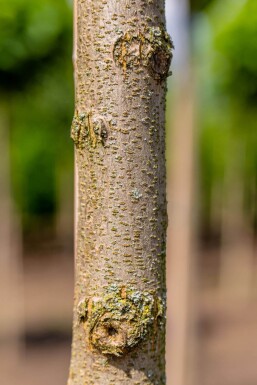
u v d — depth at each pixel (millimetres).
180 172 3619
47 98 5414
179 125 3600
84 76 898
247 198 12211
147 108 893
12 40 4762
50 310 8695
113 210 899
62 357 6395
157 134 911
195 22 3426
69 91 5434
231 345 6820
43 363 6113
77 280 949
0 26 4715
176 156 3635
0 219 7820
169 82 5582
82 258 929
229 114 6566
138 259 909
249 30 4973
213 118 9953
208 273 11633
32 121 7180
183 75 3527
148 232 913
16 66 4914
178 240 3641
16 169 10844
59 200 11984
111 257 903
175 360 3697
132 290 906
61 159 10172
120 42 871
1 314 7672
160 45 889
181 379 3684
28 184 13695
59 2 4930
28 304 9086
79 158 923
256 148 9977
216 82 5684
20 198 11125
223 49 5145
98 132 885
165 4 916
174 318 3686
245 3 4988
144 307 907
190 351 3715
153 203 914
